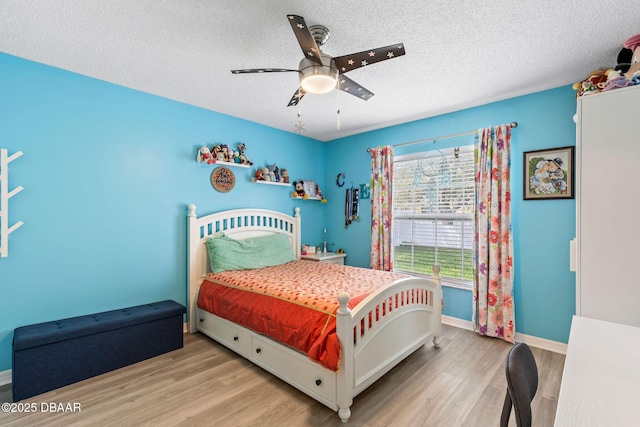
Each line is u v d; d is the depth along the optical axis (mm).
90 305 2639
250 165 3709
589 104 1858
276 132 4184
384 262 3891
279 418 1860
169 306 2865
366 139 4301
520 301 2961
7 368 2240
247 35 2004
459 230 3396
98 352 2344
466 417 1867
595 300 1819
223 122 3592
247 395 2094
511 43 2064
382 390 2145
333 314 1938
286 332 2113
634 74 1734
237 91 2932
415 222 3771
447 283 3471
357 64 1897
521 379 946
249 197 3861
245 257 3385
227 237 3426
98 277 2686
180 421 1826
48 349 2131
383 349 2191
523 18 1801
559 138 2754
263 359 2371
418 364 2514
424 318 2717
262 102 3225
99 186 2695
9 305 2264
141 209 2955
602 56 2219
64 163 2510
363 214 4332
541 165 2832
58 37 2031
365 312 1997
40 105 2395
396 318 2340
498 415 1881
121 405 1976
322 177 4848
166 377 2320
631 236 1725
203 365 2512
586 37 1984
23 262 2324
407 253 3840
